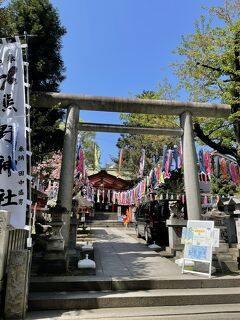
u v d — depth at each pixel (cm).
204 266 756
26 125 669
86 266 775
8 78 688
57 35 1067
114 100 969
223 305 595
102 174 3597
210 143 1251
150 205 1480
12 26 888
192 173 955
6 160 637
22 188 623
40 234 1188
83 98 958
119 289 645
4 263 518
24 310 515
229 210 1021
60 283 636
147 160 2428
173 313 544
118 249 1196
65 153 927
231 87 1120
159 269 784
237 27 1069
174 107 994
